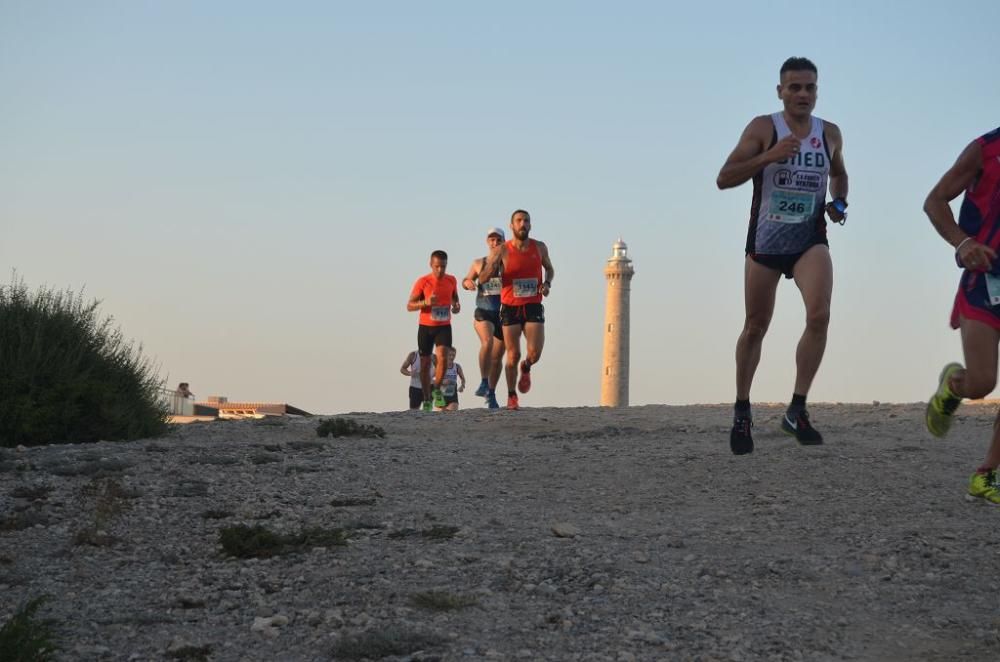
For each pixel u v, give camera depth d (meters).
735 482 8.02
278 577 5.91
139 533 6.94
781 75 7.92
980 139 6.14
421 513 7.29
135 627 5.18
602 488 8.05
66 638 5.04
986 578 5.66
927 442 9.66
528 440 10.74
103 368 11.88
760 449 9.26
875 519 6.84
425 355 17.23
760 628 4.98
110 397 11.34
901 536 6.38
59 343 11.72
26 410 10.84
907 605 5.30
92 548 6.60
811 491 7.64
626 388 102.12
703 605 5.28
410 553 6.22
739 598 5.38
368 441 10.57
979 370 6.32
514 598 5.42
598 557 6.04
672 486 8.00
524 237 14.40
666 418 12.92
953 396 6.75
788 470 8.30
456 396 19.27
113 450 9.77
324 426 11.30
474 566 5.93
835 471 8.23
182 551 6.51
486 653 4.68
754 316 8.28
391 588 5.58
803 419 8.56
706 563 5.95
